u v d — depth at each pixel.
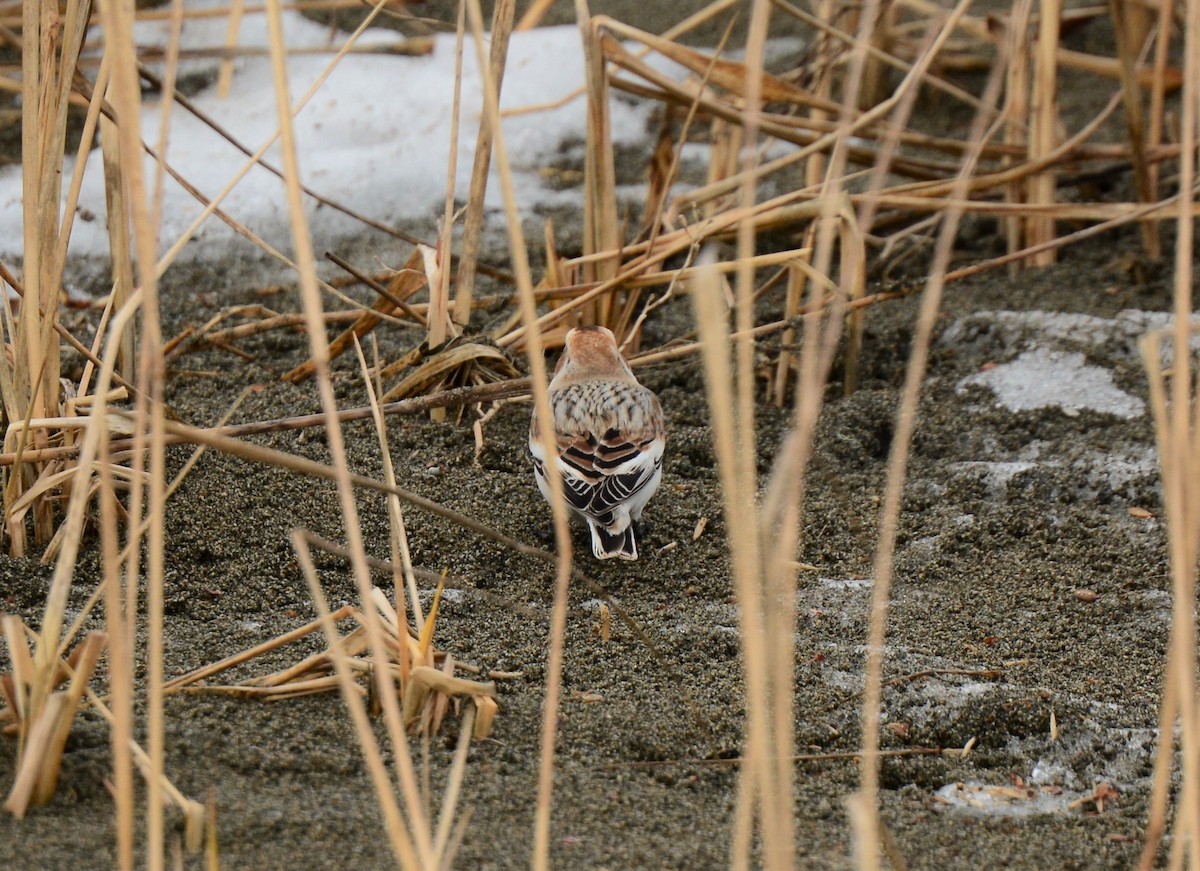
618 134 17.75
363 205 15.79
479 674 7.87
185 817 5.91
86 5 8.10
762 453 11.38
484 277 14.50
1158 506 10.66
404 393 11.59
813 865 6.18
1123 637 8.79
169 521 9.57
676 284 12.09
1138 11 17.28
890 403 11.99
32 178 8.18
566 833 6.25
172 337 12.89
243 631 8.31
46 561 8.80
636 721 7.44
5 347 9.09
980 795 7.13
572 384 10.34
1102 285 14.07
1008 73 14.77
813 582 9.54
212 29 18.73
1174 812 6.87
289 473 10.34
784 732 4.67
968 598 9.30
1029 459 11.30
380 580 9.23
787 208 11.67
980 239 15.38
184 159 16.08
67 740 6.44
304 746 6.79
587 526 10.31
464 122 17.25
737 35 19.88
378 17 19.59
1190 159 5.06
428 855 4.90
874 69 17.55
